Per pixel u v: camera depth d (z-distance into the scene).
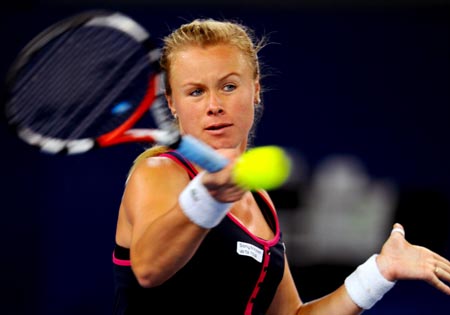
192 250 9.16
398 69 36.16
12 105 10.53
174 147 9.02
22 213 35.78
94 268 35.72
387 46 36.22
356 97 36.12
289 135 35.88
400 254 12.60
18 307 35.53
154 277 9.32
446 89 36.12
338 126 35.94
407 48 36.22
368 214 33.62
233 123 10.98
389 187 35.34
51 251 35.69
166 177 10.44
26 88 10.84
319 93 36.09
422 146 35.94
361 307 12.80
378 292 12.66
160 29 35.97
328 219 32.94
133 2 35.94
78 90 11.64
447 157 35.84
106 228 35.72
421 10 36.28
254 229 11.92
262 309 12.10
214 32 11.05
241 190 8.67
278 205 32.81
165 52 11.41
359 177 35.22
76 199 35.75
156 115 10.91
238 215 11.74
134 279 10.91
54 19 35.81
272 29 36.12
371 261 12.80
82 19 10.31
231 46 11.08
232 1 36.09
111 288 35.75
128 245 10.88
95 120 11.80
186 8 36.09
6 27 35.53
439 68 36.19
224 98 10.95
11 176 35.75
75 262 35.69
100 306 35.62
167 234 9.04
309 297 32.34
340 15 36.25
